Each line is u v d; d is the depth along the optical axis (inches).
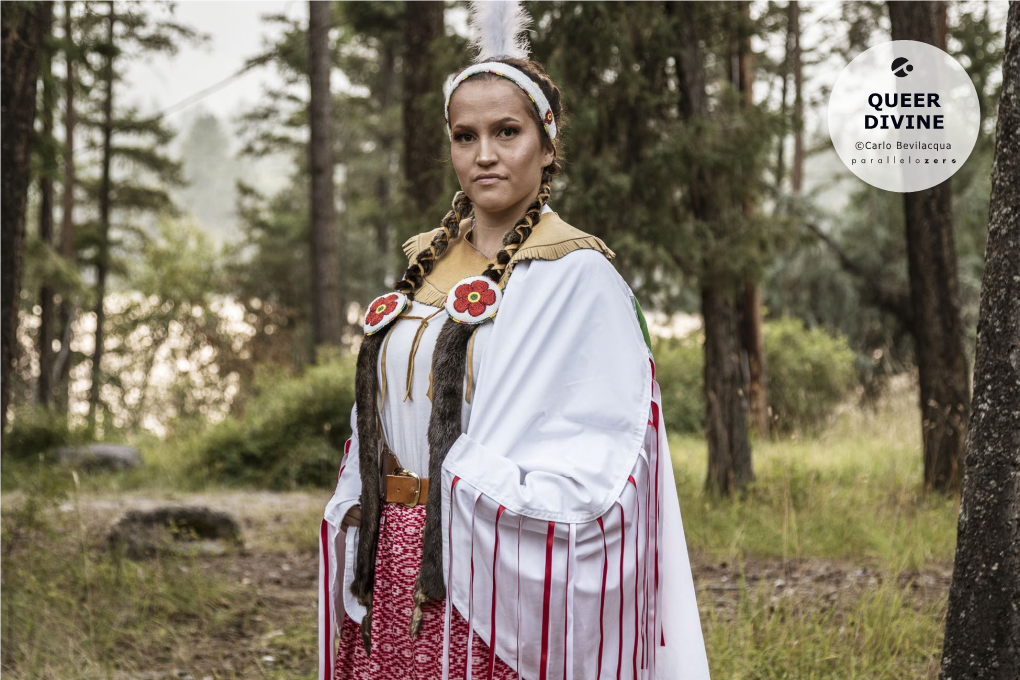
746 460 295.4
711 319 301.9
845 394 559.2
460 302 69.4
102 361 920.9
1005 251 89.4
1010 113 89.3
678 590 74.2
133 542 218.5
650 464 72.0
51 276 451.8
